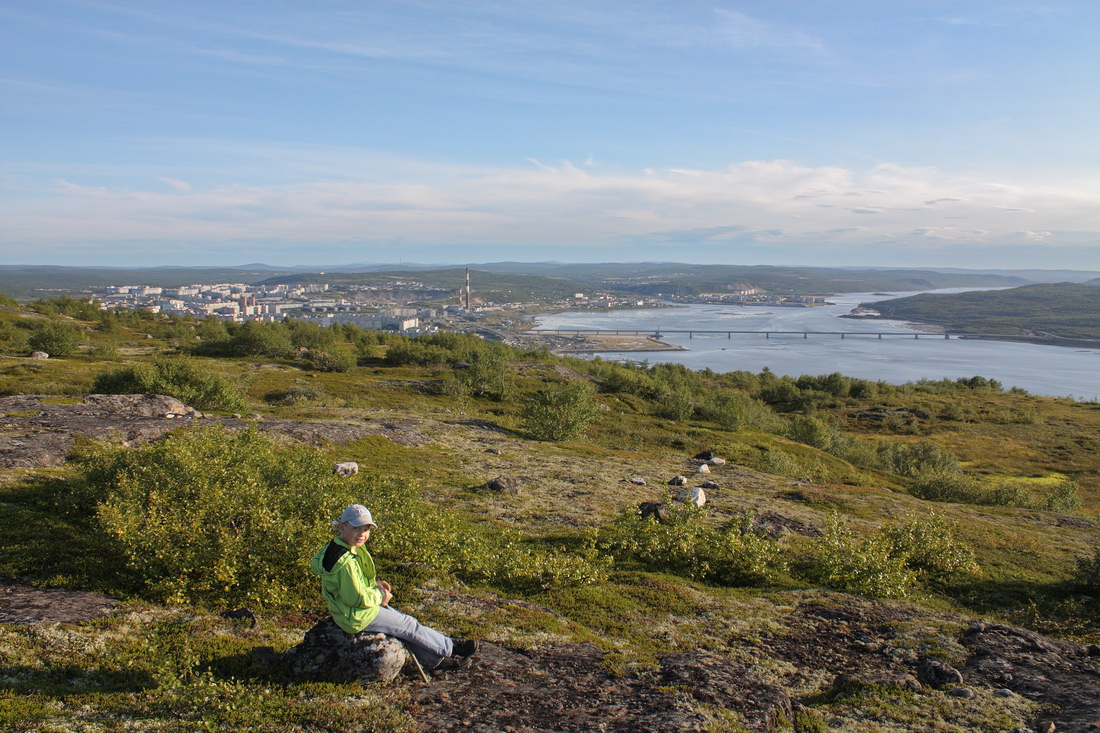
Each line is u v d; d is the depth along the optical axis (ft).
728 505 68.85
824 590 43.52
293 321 329.52
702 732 19.24
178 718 18.31
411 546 39.78
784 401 310.04
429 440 89.81
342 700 19.83
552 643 27.84
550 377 217.36
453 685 21.83
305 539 33.01
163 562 29.58
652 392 214.28
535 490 68.23
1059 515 83.66
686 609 36.52
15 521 35.45
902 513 74.64
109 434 58.75
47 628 22.61
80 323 315.37
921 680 27.55
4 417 61.72
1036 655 30.40
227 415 94.17
